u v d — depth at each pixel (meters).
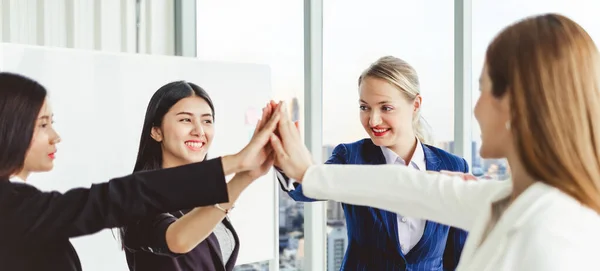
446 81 2.33
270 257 2.58
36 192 1.29
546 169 0.71
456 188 0.93
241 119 2.48
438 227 1.77
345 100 2.67
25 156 1.88
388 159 1.89
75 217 1.17
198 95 2.32
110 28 2.90
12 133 1.85
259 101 2.55
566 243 0.67
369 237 1.82
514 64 0.74
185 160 2.28
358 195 1.02
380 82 1.84
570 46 0.72
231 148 2.44
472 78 2.27
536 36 0.74
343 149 1.96
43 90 1.95
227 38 3.04
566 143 0.70
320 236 2.78
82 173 2.05
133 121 2.19
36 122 1.92
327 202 2.80
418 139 1.91
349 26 2.66
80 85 2.06
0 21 2.64
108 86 2.13
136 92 2.20
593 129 0.71
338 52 2.70
